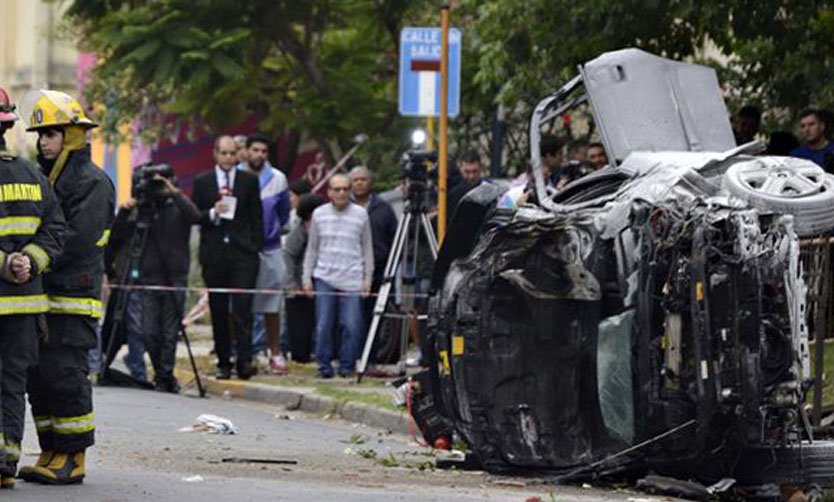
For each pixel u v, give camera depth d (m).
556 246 25.27
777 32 36.41
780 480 23.67
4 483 23.31
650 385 24.05
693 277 23.30
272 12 61.53
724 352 23.17
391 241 45.19
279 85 66.00
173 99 69.19
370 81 65.44
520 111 57.56
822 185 24.09
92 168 24.36
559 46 38.34
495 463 26.45
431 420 29.77
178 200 43.25
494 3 42.06
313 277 43.97
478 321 26.30
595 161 36.94
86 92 71.31
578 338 25.14
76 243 23.95
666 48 38.34
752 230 23.09
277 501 22.58
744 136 37.34
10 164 23.20
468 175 42.50
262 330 48.19
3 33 113.31
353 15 62.84
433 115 41.03
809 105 39.16
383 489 24.41
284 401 40.25
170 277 43.34
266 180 45.03
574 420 25.38
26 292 23.16
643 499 23.73
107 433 32.00
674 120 27.89
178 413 36.94
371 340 42.06
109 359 43.91
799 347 23.28
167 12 60.16
